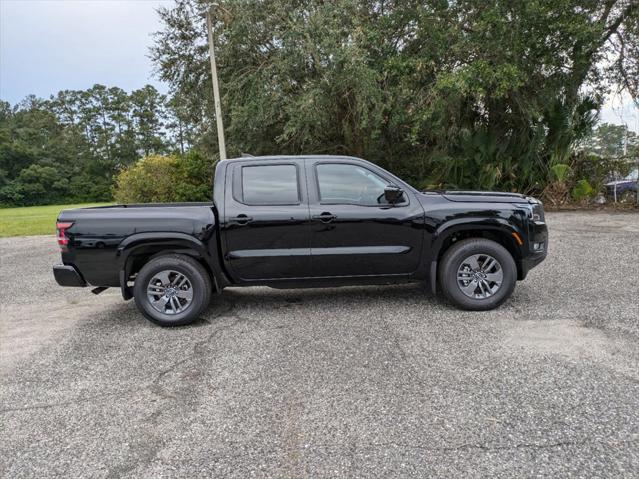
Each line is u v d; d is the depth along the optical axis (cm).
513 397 296
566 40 1321
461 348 380
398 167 1748
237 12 1457
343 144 1694
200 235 466
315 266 482
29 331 485
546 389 304
